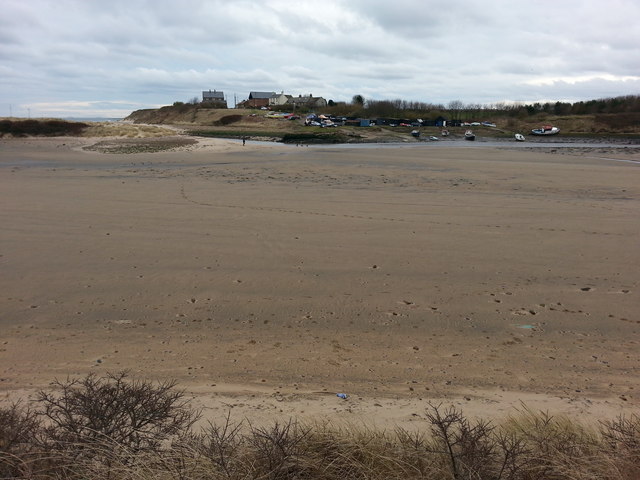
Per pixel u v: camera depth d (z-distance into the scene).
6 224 13.27
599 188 20.62
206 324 7.33
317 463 3.06
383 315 7.71
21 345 6.54
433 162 32.03
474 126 99.06
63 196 17.64
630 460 3.25
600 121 98.38
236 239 11.91
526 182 22.34
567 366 6.11
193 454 3.04
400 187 20.66
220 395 5.16
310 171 26.39
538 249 11.25
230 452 3.08
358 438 3.42
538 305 8.13
